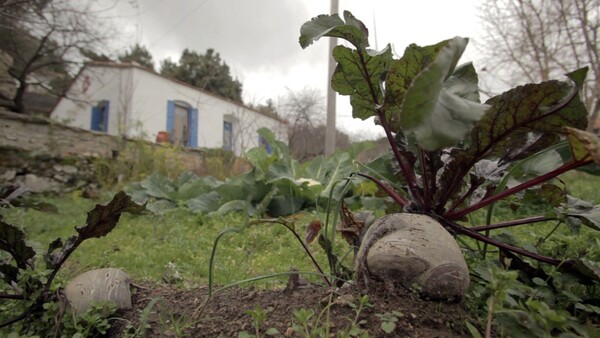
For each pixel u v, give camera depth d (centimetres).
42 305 149
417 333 108
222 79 1991
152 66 2495
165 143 985
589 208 149
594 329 105
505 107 117
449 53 86
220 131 1817
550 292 132
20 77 1086
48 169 782
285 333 113
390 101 135
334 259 161
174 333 126
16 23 947
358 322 110
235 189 545
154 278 245
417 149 144
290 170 570
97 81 1505
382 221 132
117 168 865
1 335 137
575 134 102
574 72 106
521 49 794
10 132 744
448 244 120
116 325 138
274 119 1502
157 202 587
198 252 324
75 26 1019
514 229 318
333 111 1064
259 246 342
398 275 118
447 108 86
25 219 473
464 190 177
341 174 570
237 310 136
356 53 145
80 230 153
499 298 94
